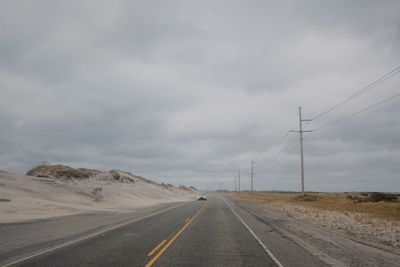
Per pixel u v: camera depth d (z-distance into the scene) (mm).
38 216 30531
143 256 12703
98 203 55688
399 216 35688
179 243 16250
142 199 78562
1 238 17047
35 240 16391
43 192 51594
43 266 10805
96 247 14555
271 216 36812
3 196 40594
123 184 99875
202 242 16766
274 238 19000
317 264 12047
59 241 16141
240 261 12273
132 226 23812
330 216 36531
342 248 15953
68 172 93250
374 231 23812
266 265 11695
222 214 38094
